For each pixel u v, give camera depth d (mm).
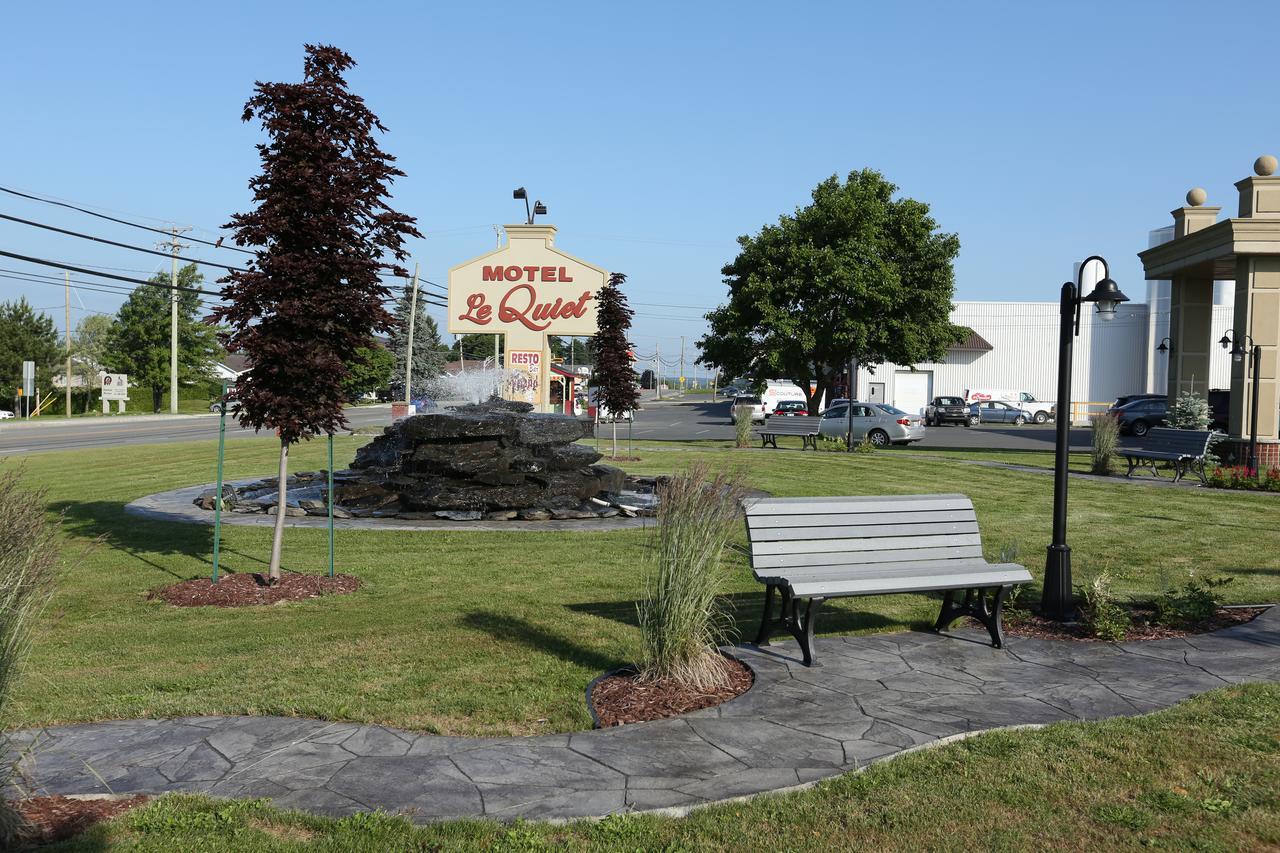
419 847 3508
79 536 11648
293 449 26469
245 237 8336
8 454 24703
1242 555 10102
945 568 6613
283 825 3740
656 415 58938
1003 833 3635
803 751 4520
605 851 3494
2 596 3799
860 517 6676
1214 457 18062
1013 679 5715
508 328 31828
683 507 5613
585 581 8961
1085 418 55625
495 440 13711
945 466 20984
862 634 6891
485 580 9062
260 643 6809
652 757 4461
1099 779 4121
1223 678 5699
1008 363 56406
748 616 7582
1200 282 23531
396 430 15305
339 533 11836
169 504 14508
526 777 4230
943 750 4484
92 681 5852
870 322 43062
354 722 5023
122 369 68750
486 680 5766
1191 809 3826
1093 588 7070
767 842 3570
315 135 8367
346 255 8625
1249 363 19625
